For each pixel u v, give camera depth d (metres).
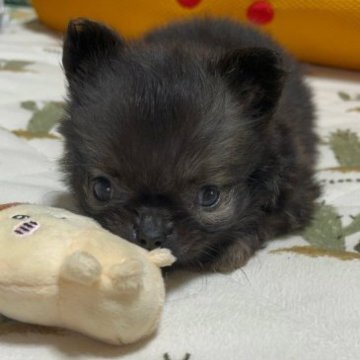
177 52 0.31
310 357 0.24
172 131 0.27
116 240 0.24
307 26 0.53
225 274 0.30
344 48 0.54
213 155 0.28
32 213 0.26
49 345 0.24
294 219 0.33
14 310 0.24
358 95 0.51
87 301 0.23
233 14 0.54
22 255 0.23
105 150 0.28
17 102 0.45
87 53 0.31
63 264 0.23
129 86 0.29
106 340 0.24
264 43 0.40
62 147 0.35
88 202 0.29
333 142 0.43
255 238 0.31
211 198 0.29
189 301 0.27
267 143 0.31
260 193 0.31
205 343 0.25
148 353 0.24
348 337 0.26
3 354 0.24
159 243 0.27
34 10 0.66
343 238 0.33
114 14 0.56
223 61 0.30
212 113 0.28
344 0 0.51
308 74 0.54
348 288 0.28
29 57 0.54
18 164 0.38
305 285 0.29
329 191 0.37
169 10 0.55
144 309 0.24
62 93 0.47
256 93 0.30
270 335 0.25
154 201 0.28
